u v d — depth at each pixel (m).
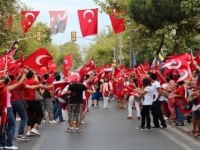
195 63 13.22
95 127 17.33
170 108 17.66
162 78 17.80
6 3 28.28
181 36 25.38
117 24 29.00
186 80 15.34
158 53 26.62
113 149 12.09
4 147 12.14
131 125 18.05
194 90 13.77
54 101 19.45
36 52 13.60
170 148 12.28
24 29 31.66
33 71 14.27
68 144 13.02
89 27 28.70
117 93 22.75
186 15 24.28
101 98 37.66
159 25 24.94
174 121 17.62
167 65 15.92
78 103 15.65
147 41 32.69
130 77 24.06
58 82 16.92
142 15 24.70
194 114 13.96
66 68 24.53
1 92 11.20
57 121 19.66
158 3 24.27
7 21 28.94
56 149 12.17
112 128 16.98
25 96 14.38
